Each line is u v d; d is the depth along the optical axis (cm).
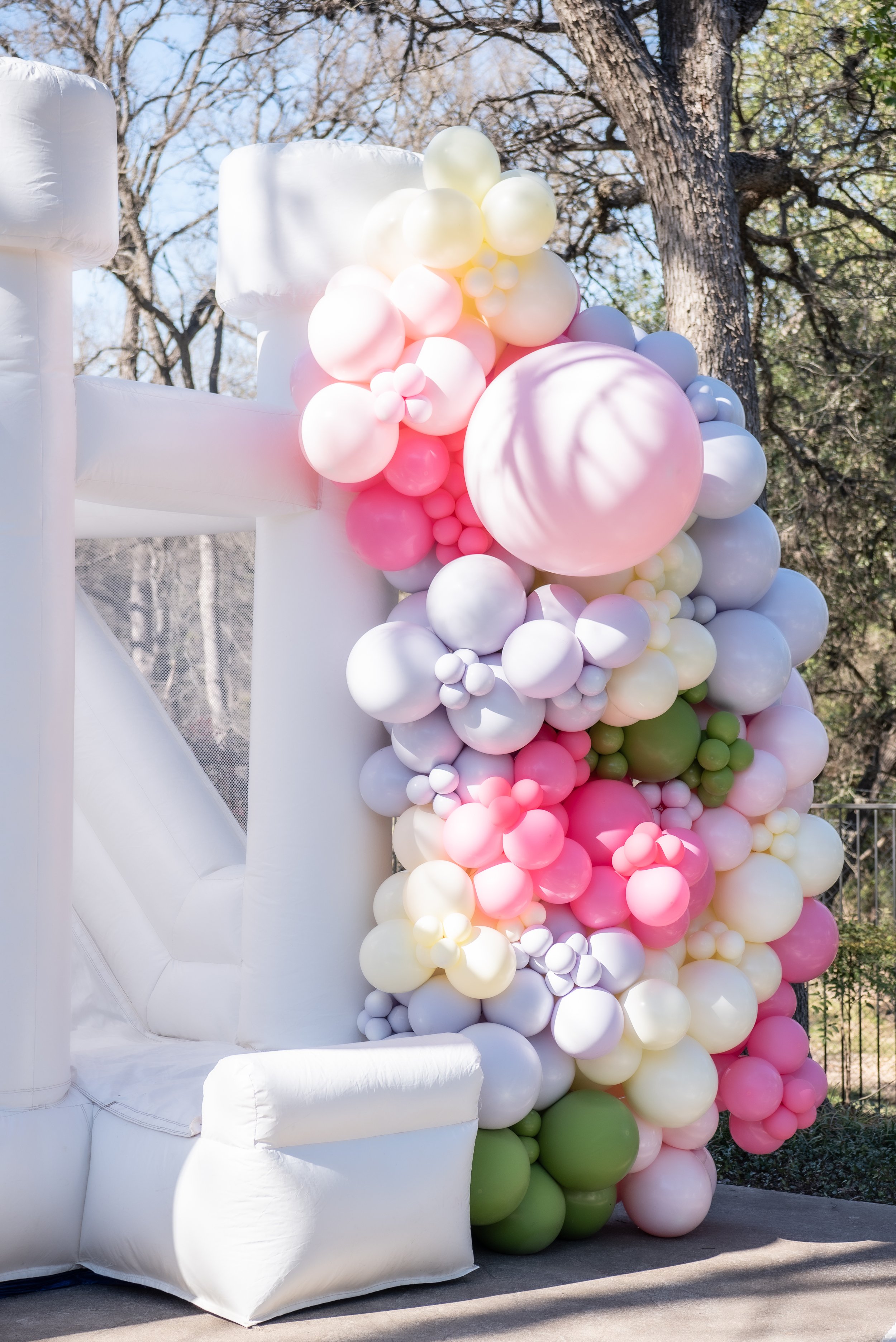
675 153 639
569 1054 393
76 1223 379
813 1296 367
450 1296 362
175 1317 345
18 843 370
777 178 809
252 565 536
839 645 1080
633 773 417
